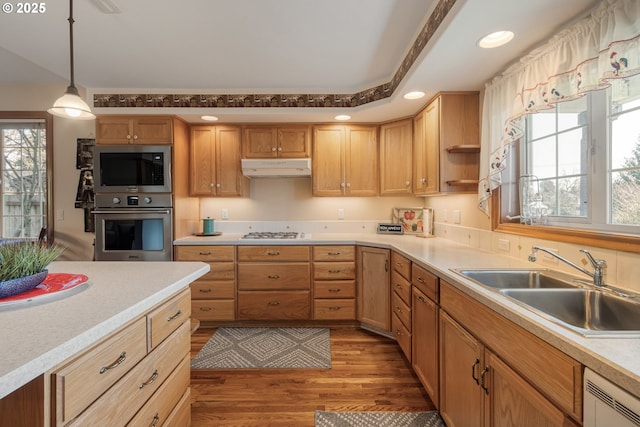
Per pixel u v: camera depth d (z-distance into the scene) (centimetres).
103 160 273
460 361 135
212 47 207
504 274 152
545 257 158
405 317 214
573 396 74
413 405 176
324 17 174
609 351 70
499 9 128
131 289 109
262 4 162
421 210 317
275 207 344
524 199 188
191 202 318
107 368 85
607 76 115
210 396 185
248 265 282
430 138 239
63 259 320
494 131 190
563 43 136
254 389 192
